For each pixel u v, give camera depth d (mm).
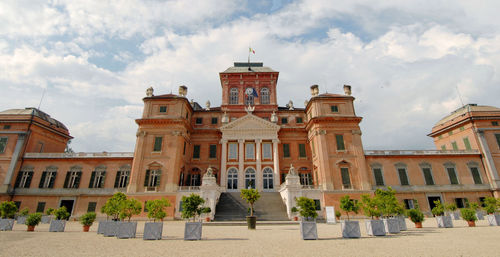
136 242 13617
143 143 37938
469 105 43188
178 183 37094
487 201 32250
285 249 11180
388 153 39562
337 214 31250
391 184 37844
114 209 19844
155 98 40125
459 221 26641
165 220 33594
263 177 41000
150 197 35094
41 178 38156
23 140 39219
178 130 38562
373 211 19188
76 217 36188
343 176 36906
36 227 23281
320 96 41125
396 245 11766
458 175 38469
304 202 19828
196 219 29688
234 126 42906
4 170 37500
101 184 38125
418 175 38469
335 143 38594
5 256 9836
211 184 31469
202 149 43469
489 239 13352
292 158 42938
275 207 32250
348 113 40312
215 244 12844
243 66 54906
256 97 47844
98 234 17797
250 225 21172
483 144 39250
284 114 46438
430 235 15180
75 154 39656
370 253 10023
